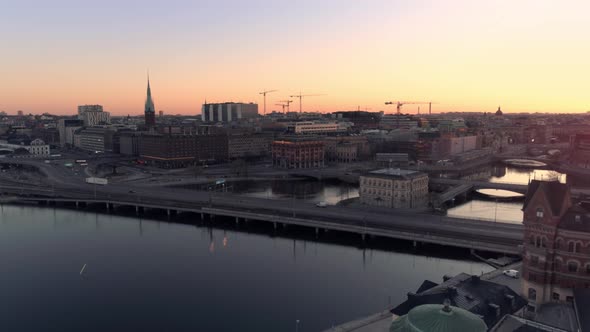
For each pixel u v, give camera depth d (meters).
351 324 82.31
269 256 137.38
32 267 128.50
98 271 125.06
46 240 156.50
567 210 86.75
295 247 146.12
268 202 199.75
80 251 143.50
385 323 82.62
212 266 128.62
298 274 121.44
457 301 69.56
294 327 91.69
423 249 139.38
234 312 99.12
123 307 102.38
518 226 150.12
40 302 105.31
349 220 161.75
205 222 181.12
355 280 116.69
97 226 176.75
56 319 96.56
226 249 144.88
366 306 101.12
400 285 112.75
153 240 156.25
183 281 117.38
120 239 157.75
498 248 126.81
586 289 75.31
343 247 144.88
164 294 109.19
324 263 130.00
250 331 90.62
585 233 82.31
